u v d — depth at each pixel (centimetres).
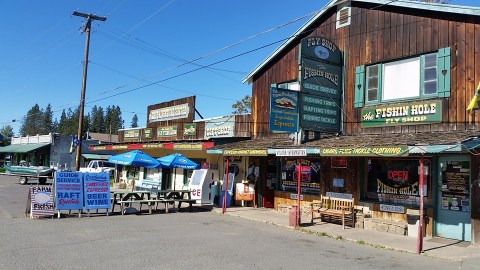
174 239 1017
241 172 1841
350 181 1345
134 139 2834
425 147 923
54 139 4788
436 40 1174
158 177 2455
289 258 852
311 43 1341
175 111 2405
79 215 1366
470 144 893
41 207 1314
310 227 1262
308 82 1327
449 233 1102
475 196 1026
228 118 1967
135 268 725
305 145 1264
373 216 1263
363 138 1224
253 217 1449
